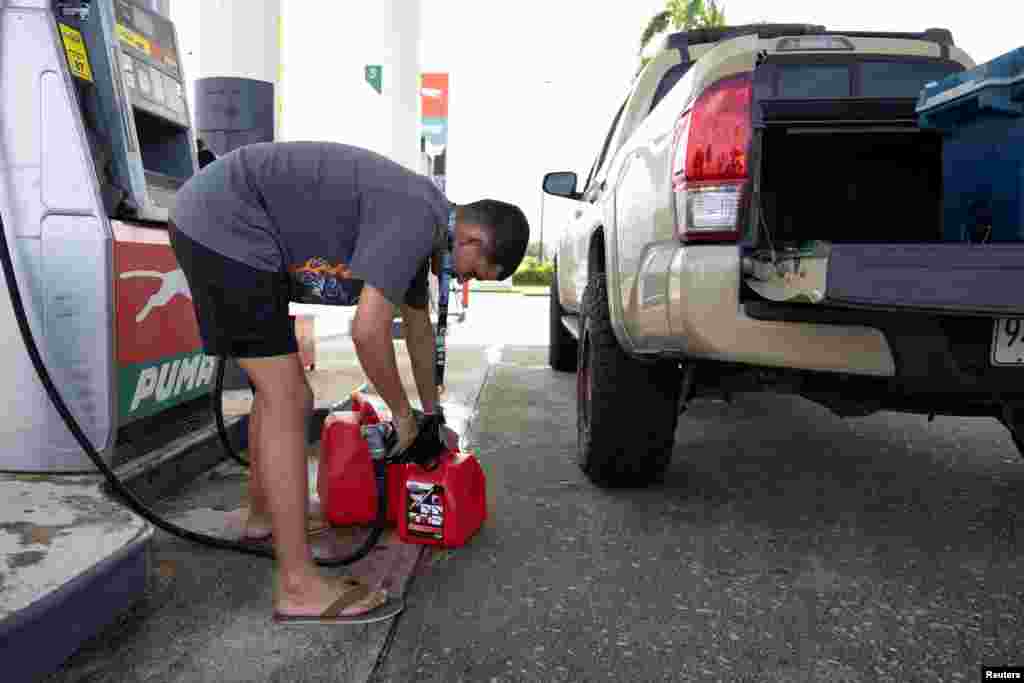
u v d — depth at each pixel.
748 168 2.06
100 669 1.61
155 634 1.77
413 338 2.31
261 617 1.86
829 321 1.97
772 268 2.01
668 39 3.96
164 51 3.08
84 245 2.41
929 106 2.30
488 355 7.22
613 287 2.64
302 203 1.80
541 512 2.67
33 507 2.08
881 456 3.49
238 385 3.94
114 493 2.37
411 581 2.10
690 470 3.23
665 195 2.26
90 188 2.40
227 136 4.65
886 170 2.99
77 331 2.42
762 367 2.24
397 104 10.66
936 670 1.68
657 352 2.36
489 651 1.74
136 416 2.71
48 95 2.38
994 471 3.26
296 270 1.88
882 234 3.04
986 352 1.91
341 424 2.49
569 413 4.43
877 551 2.36
